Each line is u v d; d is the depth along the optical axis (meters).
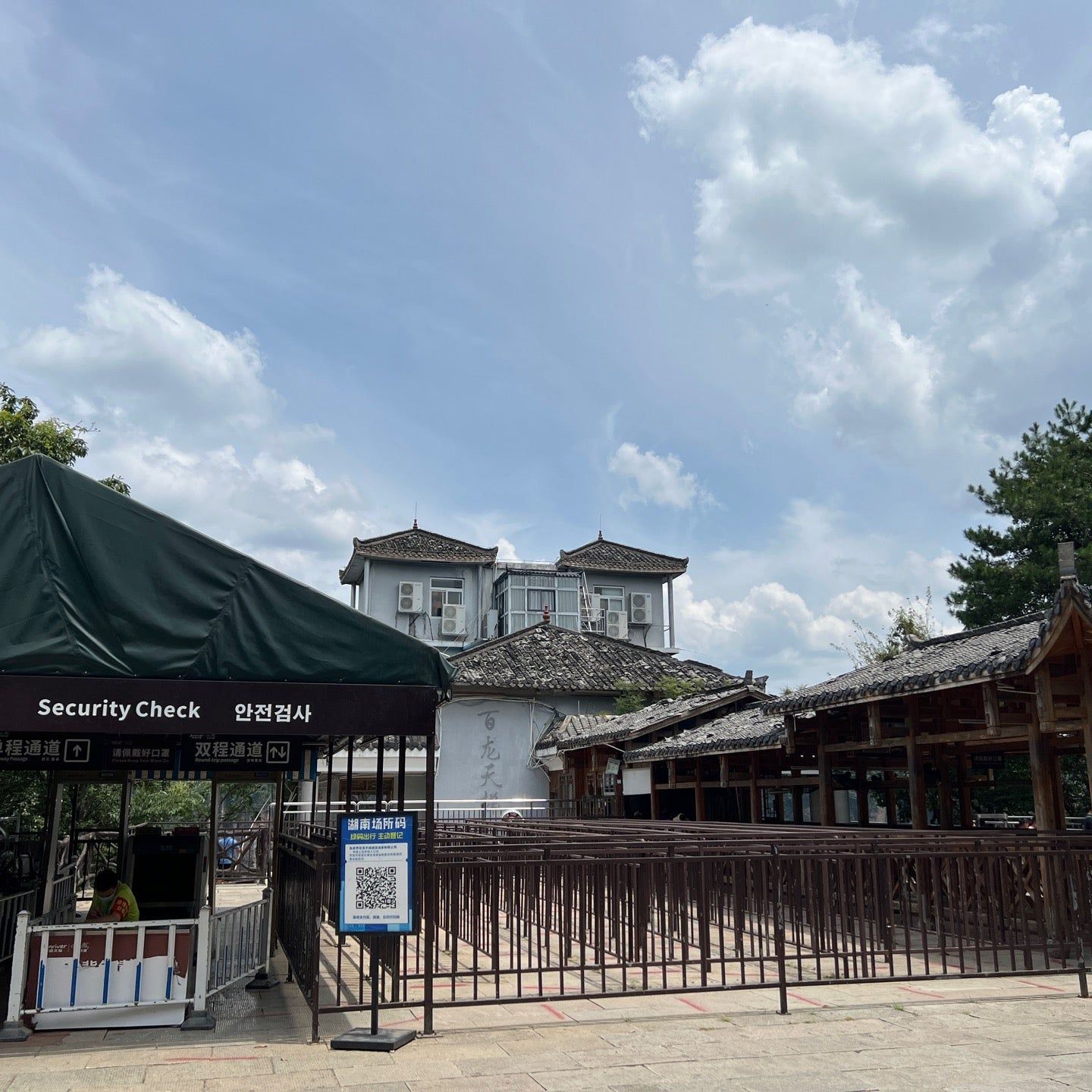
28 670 7.26
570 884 10.23
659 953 10.66
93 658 7.38
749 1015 7.75
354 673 7.80
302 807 22.08
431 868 7.61
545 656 29.20
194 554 7.76
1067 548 10.31
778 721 16.94
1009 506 22.83
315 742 11.52
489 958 10.81
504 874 10.56
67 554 7.54
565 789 26.05
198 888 11.89
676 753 18.86
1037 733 11.16
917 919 12.34
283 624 7.77
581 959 8.54
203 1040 7.02
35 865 12.94
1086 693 10.57
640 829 12.94
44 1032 7.23
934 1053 6.57
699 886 8.37
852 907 11.05
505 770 26.91
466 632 35.44
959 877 9.02
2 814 15.59
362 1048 6.74
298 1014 7.97
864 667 16.80
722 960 8.13
